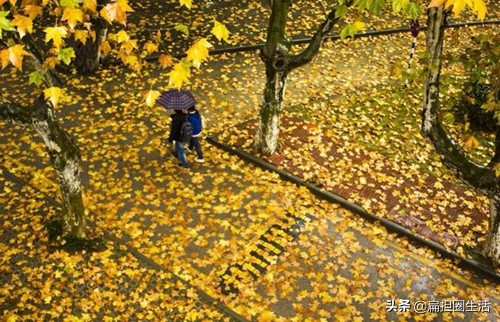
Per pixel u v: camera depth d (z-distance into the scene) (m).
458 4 4.49
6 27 5.29
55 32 5.75
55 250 9.60
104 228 10.29
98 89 14.44
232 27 18.14
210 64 16.00
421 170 12.45
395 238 10.65
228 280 9.45
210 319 8.74
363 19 19.42
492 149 13.59
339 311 9.05
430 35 7.70
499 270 9.95
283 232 10.56
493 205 9.38
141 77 15.12
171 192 11.29
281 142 12.80
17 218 10.30
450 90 15.55
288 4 10.55
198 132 11.62
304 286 9.47
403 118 14.39
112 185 11.34
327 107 14.48
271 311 8.95
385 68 16.78
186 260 9.77
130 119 13.42
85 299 8.80
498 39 8.23
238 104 14.37
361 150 12.87
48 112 8.02
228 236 10.37
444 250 10.27
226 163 12.22
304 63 10.77
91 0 5.85
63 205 9.30
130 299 8.91
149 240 10.12
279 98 11.46
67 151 8.58
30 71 15.04
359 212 11.09
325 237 10.52
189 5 5.88
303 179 11.77
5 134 12.55
